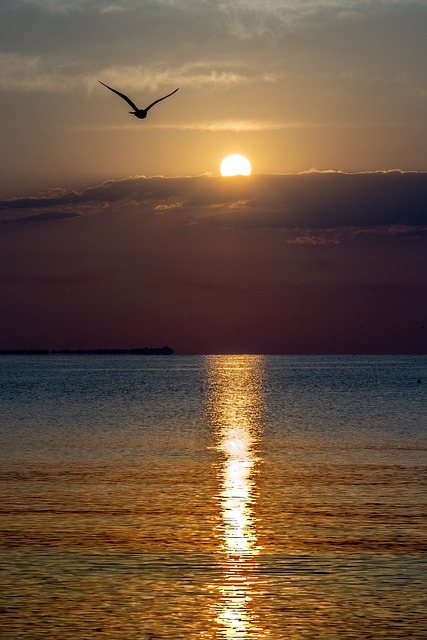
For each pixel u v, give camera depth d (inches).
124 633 1723.7
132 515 2709.2
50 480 3383.4
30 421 6195.9
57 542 2359.7
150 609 1849.2
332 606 1863.9
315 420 6314.0
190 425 5974.4
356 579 2037.4
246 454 4266.7
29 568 2118.6
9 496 3024.1
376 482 3334.2
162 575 2071.9
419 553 2250.2
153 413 7032.5
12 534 2445.9
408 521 2618.1
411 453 4271.7
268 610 1845.5
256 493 3102.9
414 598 1910.7
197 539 2401.6
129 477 3472.0
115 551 2272.4
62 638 1699.1
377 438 5032.0
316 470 3678.6
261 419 6456.7
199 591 1957.4
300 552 2266.2
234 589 1971.0
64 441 4874.5
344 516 2694.4
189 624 1770.4
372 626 1756.9
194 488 3208.7
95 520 2632.9
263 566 2142.0
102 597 1916.8
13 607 1856.5
